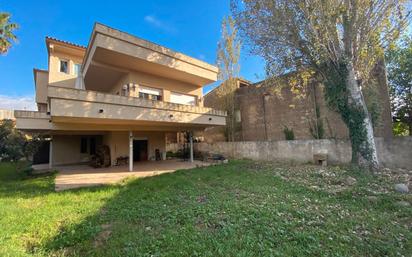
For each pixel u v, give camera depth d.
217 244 3.66
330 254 3.42
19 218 5.12
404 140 10.73
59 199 6.88
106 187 8.57
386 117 13.27
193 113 13.89
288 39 10.93
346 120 10.57
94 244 4.00
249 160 16.89
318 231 4.23
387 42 10.02
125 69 13.23
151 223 4.79
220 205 5.82
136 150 17.58
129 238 4.05
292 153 15.17
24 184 9.64
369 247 3.67
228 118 21.30
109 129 11.77
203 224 4.67
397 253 3.51
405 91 15.23
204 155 19.91
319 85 16.73
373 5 9.38
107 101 9.67
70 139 18.84
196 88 17.38
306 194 6.99
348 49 9.95
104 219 5.08
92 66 12.32
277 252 3.41
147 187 8.28
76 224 4.75
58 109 8.34
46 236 4.25
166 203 6.24
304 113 17.53
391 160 11.02
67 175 11.61
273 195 6.86
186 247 3.60
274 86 14.73
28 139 19.44
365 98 12.86
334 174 9.82
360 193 6.86
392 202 5.98
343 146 12.94
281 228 4.32
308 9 9.77
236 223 4.57
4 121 20.55
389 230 4.38
